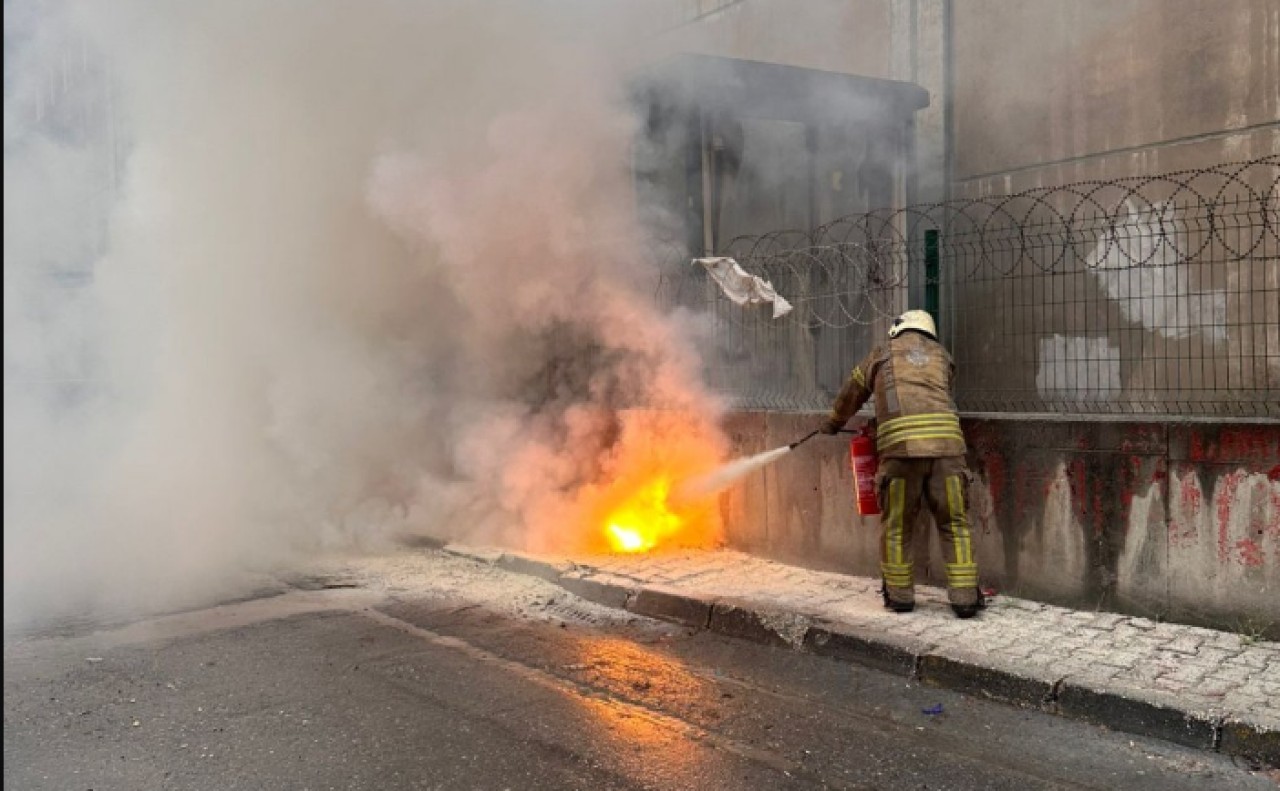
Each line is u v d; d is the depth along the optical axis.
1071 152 6.57
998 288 6.82
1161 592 5.19
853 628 5.20
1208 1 5.93
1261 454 4.83
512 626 5.81
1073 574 5.49
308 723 4.25
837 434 6.32
